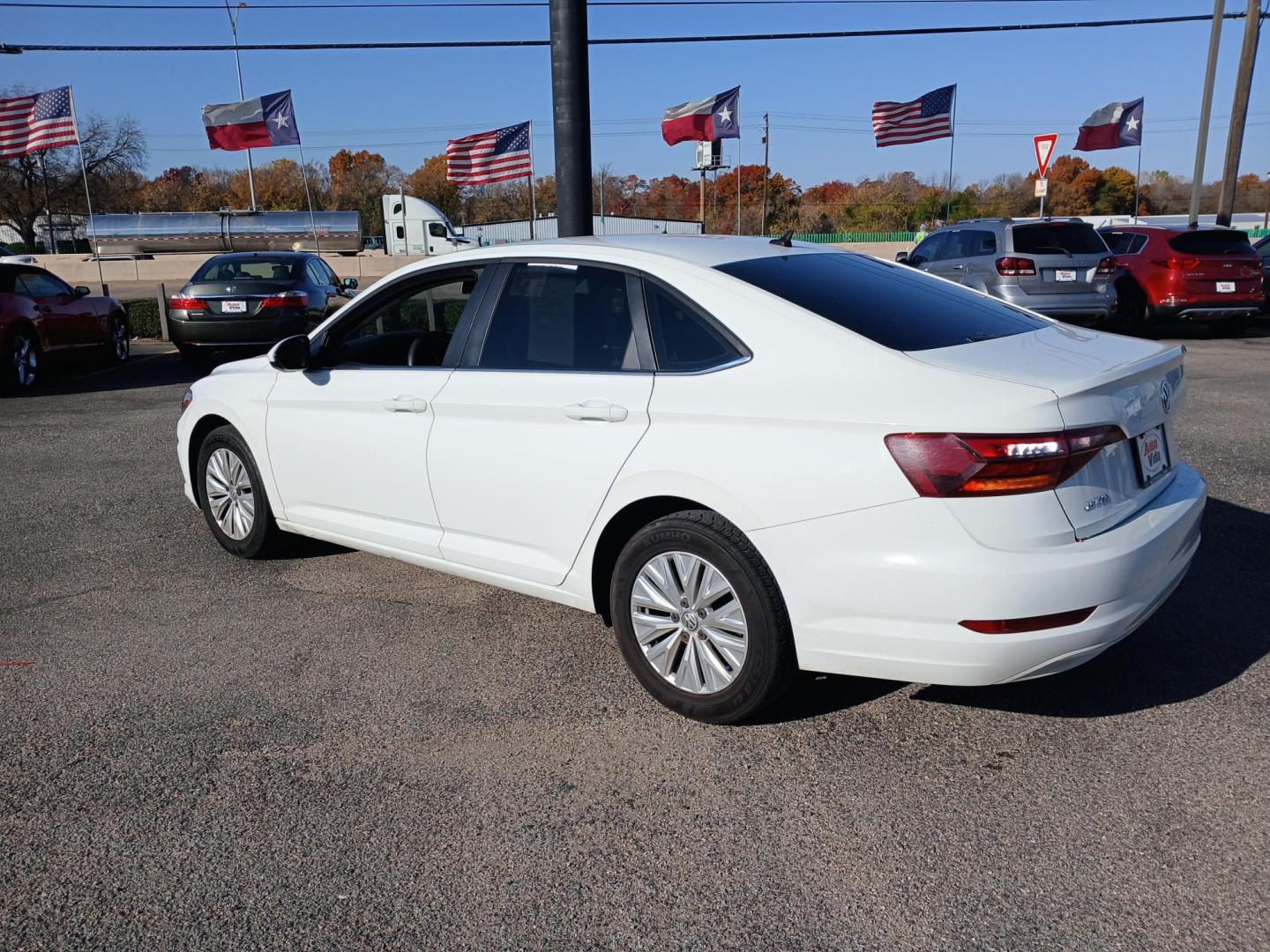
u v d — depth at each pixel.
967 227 13.57
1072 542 2.92
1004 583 2.83
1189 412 8.59
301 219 41.12
